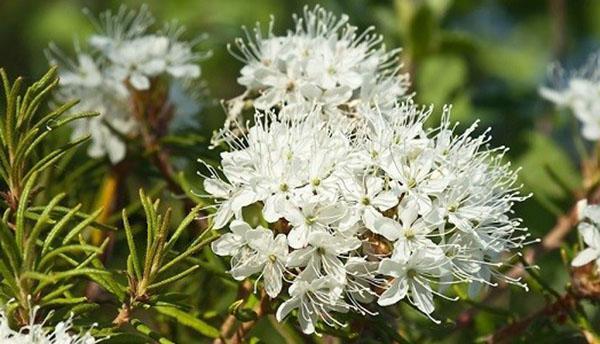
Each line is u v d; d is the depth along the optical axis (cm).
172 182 46
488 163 43
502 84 70
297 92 42
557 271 52
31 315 37
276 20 70
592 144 61
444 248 39
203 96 52
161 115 47
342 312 39
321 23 44
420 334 45
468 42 57
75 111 47
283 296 40
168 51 47
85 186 47
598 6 75
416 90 57
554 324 44
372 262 38
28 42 73
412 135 40
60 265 42
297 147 39
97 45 46
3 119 40
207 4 69
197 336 45
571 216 48
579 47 74
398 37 58
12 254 37
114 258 47
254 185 39
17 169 39
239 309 40
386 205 38
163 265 39
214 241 39
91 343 37
